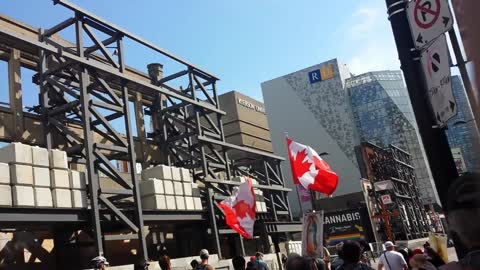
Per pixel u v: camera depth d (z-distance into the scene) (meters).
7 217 17.95
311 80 140.00
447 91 4.30
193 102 32.62
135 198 24.06
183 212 27.88
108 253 26.72
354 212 51.25
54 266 22.84
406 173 83.75
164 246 30.75
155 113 35.19
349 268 6.03
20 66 25.28
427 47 4.68
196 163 35.12
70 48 26.03
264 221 35.75
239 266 8.38
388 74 138.12
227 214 14.81
